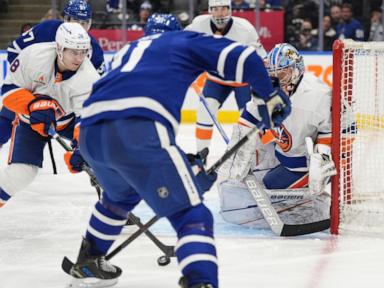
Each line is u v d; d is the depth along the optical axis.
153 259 5.63
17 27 15.97
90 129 4.31
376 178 6.53
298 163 6.46
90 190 8.49
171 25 6.07
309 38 14.80
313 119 6.18
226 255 5.73
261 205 6.31
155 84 4.23
